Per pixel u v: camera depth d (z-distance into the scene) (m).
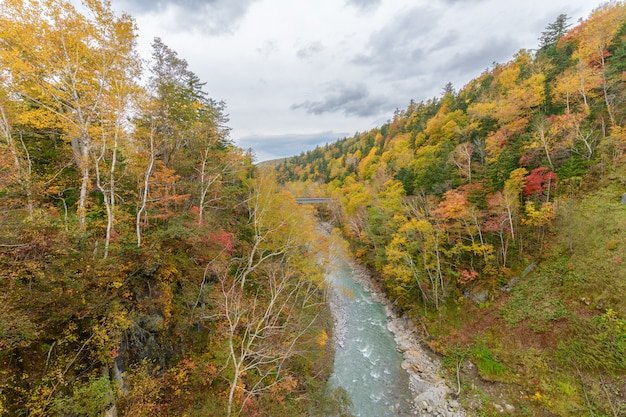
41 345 8.45
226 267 16.47
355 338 24.84
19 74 11.22
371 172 64.06
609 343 15.12
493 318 21.31
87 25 12.27
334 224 58.25
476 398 17.09
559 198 22.95
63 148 15.79
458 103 55.50
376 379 19.77
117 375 10.34
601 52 29.19
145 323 12.33
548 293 19.67
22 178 9.06
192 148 19.91
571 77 27.92
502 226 23.23
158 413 10.84
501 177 25.92
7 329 6.42
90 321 9.89
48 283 7.97
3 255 7.32
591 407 13.99
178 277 15.15
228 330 14.60
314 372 18.69
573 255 19.88
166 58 17.52
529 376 16.86
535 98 30.64
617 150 22.08
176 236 14.18
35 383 7.80
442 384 18.73
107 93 13.54
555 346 17.12
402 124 82.25
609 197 20.81
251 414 12.16
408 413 16.94
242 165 26.39
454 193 24.75
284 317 18.72
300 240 24.55
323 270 25.38
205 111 20.81
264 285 21.28
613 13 32.69
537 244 22.72
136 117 16.02
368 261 38.84
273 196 25.31
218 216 20.61
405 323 26.75
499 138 31.23
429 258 25.77
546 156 25.91
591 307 16.97
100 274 9.86
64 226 10.29
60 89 12.73
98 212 15.17
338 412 15.42
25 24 10.97
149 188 17.34
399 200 32.22
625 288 16.00
